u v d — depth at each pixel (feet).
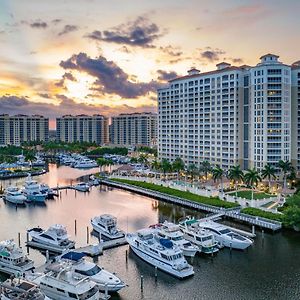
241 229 323.78
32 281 203.82
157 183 535.60
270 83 552.00
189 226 296.10
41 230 296.71
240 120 607.37
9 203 438.81
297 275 230.27
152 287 216.13
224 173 566.77
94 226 313.73
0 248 237.25
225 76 621.72
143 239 259.80
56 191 508.12
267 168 487.20
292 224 308.40
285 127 557.33
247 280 223.92
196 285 218.38
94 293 191.31
